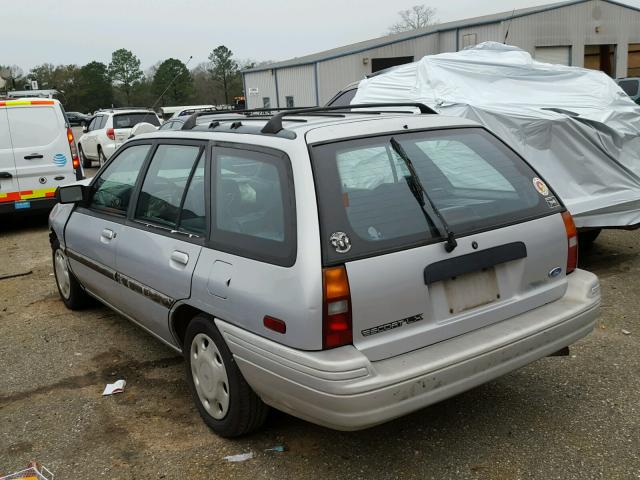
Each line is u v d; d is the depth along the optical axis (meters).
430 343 2.86
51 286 6.54
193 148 3.67
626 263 6.12
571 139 5.75
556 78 6.84
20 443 3.45
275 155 3.00
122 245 4.09
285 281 2.71
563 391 3.70
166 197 3.79
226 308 3.04
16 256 8.14
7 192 9.32
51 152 9.60
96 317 5.46
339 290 2.62
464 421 3.43
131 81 76.88
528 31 25.23
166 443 3.37
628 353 4.14
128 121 17.80
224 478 3.04
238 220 3.12
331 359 2.59
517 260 3.13
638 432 3.23
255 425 3.26
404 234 2.83
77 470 3.17
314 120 3.37
